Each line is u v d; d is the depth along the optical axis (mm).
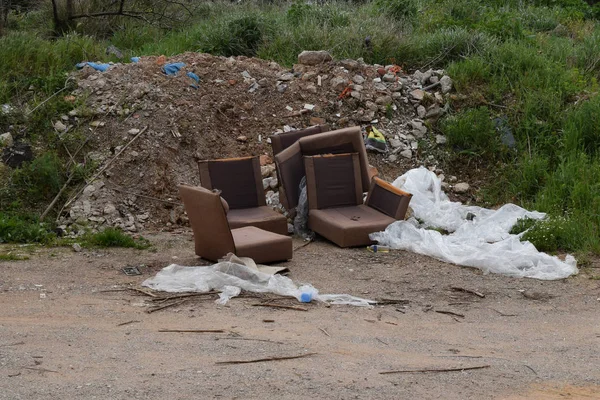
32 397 4895
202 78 12742
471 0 18000
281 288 7777
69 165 11156
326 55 13500
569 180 11180
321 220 9852
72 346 6047
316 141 10289
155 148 11375
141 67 12750
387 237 9555
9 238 9750
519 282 8375
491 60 13805
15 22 18312
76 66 13141
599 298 7848
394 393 5121
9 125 11617
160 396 4949
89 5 18500
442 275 8555
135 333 6434
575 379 5543
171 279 7961
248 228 9273
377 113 12586
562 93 13086
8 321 6711
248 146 12000
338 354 5973
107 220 10430
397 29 15281
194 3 19219
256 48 15289
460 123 12312
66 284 7984
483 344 6406
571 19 18250
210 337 6344
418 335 6605
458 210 10703
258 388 5133
